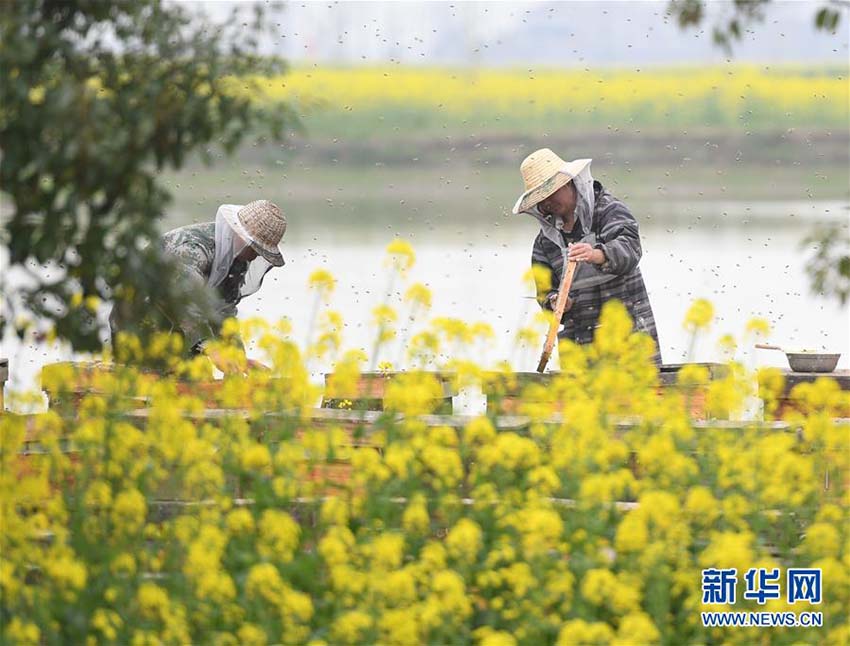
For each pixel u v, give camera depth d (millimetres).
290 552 15672
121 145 13852
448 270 49531
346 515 16859
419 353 19766
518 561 16125
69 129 13680
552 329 22656
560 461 17188
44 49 14375
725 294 43375
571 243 24484
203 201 74312
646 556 15164
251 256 23484
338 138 101812
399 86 104500
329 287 20750
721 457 17656
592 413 17359
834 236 18469
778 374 20750
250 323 20062
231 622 14852
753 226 62188
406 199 85625
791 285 44875
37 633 14031
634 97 109000
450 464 16875
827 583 15219
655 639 14539
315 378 23641
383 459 17641
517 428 18875
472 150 105625
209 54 14484
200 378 19484
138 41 14680
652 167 102375
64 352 17531
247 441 17750
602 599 15133
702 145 104938
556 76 109562
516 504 16797
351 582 14648
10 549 15375
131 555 15617
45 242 14172
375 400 21344
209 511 16516
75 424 18281
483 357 20250
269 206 23141
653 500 15359
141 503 15812
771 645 15281
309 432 17641
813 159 103062
